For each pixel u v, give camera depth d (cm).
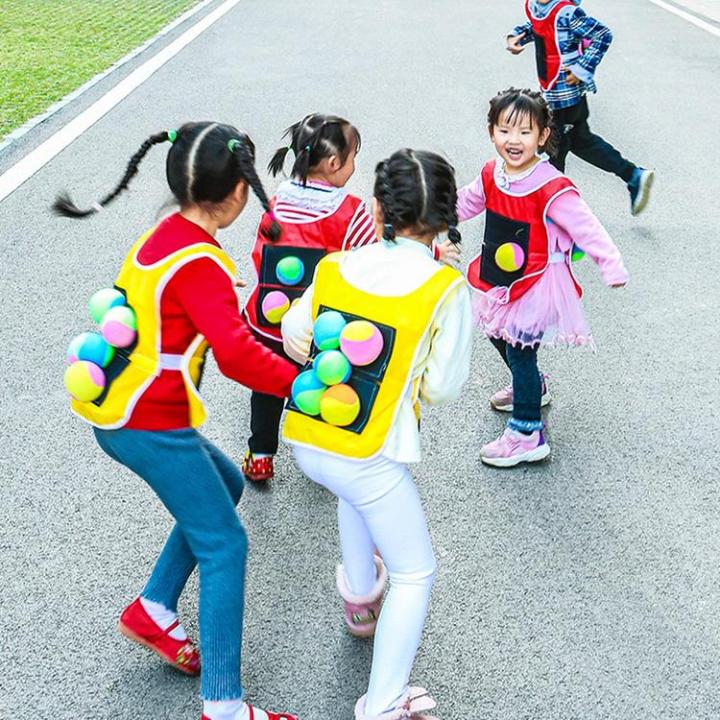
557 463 364
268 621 289
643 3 1283
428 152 235
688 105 821
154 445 230
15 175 611
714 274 521
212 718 236
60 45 929
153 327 226
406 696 238
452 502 341
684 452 372
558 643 283
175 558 257
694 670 275
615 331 459
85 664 272
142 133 693
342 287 232
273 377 231
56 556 310
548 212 320
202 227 234
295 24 1072
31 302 464
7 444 364
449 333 228
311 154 305
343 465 229
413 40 1013
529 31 577
